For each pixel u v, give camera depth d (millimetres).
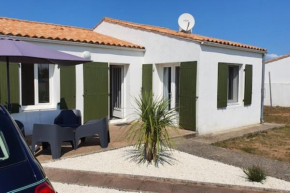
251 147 7477
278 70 23828
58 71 8289
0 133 2219
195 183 4551
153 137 5285
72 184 4469
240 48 9680
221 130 9281
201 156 6121
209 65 8594
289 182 4613
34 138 5707
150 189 4320
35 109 7957
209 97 8703
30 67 7957
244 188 4340
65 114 7449
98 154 6090
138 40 10469
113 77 10984
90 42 8750
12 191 1825
